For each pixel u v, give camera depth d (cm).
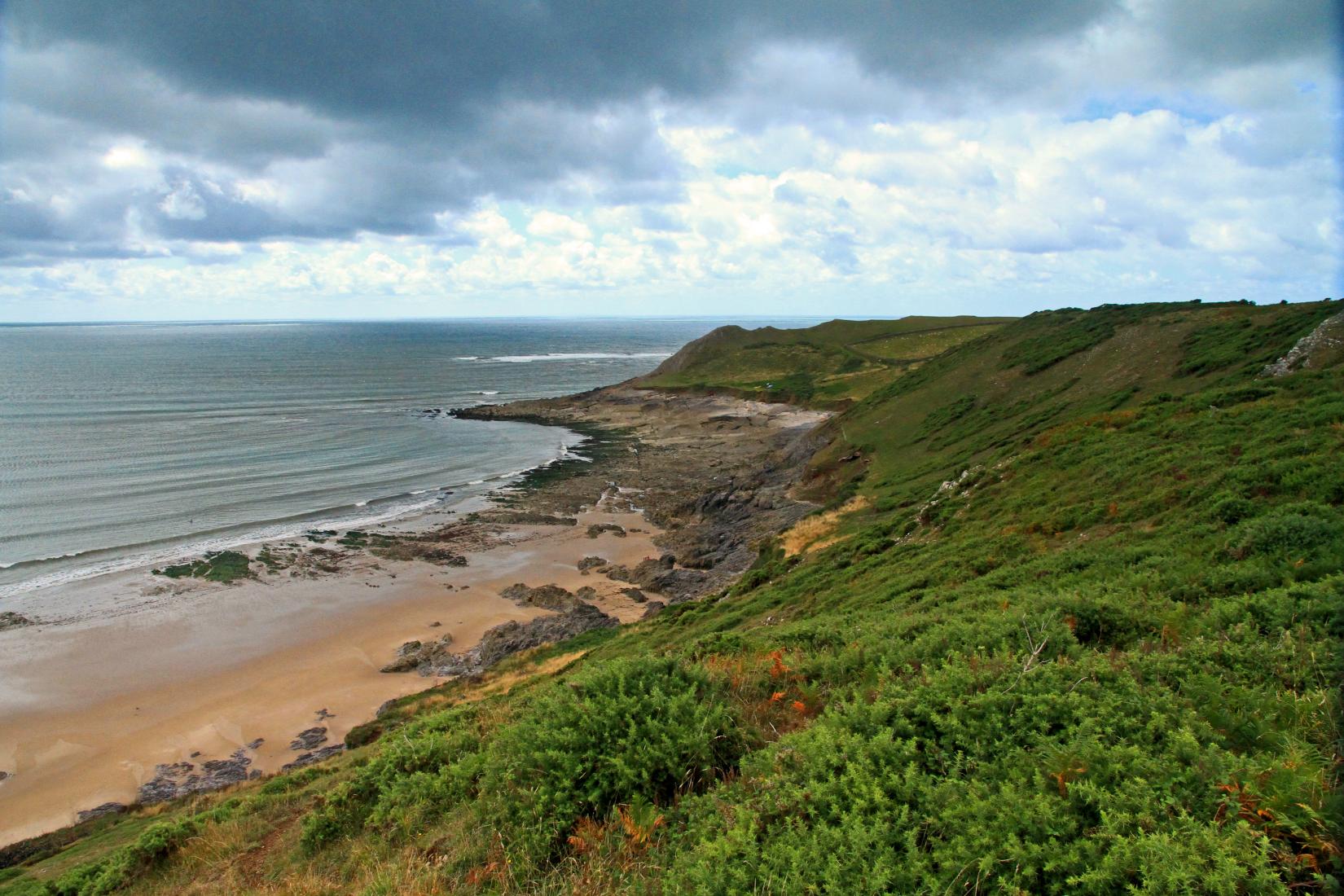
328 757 2311
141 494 5269
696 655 1183
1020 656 666
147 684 2784
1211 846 344
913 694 581
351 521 4838
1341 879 334
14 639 3106
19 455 6328
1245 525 1145
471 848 578
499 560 4116
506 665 2802
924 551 2070
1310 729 452
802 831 437
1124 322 4916
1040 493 2050
